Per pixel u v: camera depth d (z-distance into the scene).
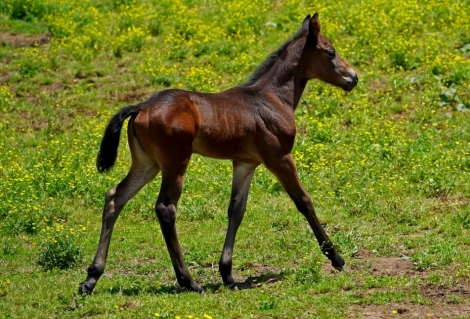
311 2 33.50
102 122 24.97
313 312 12.48
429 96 25.23
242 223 18.17
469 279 13.80
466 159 20.81
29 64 28.81
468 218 17.25
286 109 14.98
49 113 25.78
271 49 29.50
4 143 23.72
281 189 20.16
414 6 31.62
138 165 13.97
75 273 15.40
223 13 32.81
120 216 19.02
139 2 35.09
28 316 12.74
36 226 18.28
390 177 20.12
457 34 29.56
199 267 15.89
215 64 28.73
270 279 14.56
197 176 20.78
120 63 29.50
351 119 24.31
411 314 12.34
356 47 28.97
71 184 20.33
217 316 12.34
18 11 33.69
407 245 16.23
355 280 14.16
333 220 18.00
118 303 12.98
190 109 13.73
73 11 33.31
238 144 14.31
